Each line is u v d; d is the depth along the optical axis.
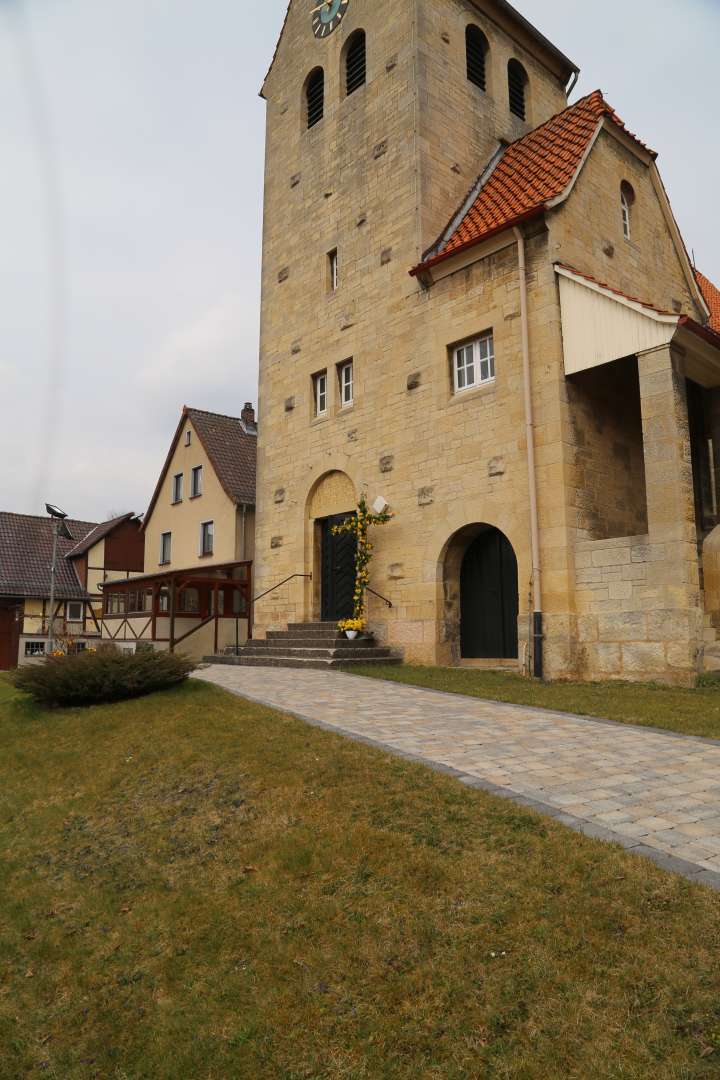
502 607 15.88
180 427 33.44
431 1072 3.42
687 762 6.97
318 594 19.97
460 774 6.57
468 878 4.70
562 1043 3.39
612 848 4.80
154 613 26.70
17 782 8.77
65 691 11.52
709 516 16.39
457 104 19.03
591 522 14.23
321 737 8.11
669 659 12.14
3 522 40.09
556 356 14.20
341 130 20.34
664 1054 3.24
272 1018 3.95
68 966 4.86
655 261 18.19
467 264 16.23
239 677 14.23
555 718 9.24
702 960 3.70
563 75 22.95
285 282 21.73
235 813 6.43
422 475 16.78
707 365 13.88
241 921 4.81
